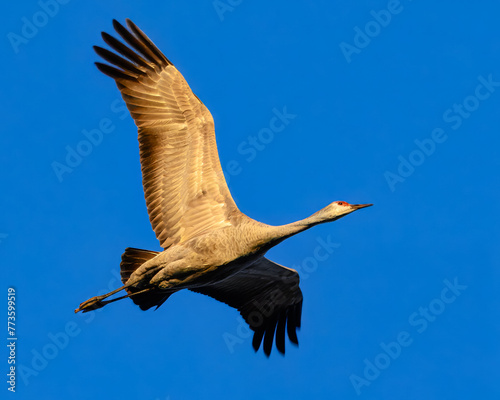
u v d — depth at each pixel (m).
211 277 16.53
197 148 17.00
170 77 17.31
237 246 16.20
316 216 16.33
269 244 16.31
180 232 16.83
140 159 17.20
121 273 17.11
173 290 16.94
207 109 17.12
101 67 17.28
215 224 16.58
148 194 17.14
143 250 17.09
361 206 16.36
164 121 17.20
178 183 17.02
